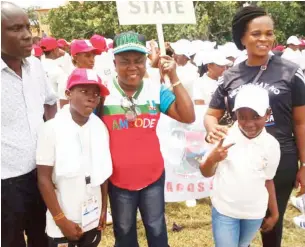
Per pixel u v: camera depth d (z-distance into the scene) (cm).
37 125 262
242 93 258
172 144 466
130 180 267
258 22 271
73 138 249
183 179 472
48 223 260
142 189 273
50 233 259
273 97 273
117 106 266
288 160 284
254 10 275
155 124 275
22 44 241
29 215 273
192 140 468
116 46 257
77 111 248
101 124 263
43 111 279
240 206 264
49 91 293
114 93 268
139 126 267
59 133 246
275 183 289
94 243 273
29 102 258
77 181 249
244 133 265
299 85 275
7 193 251
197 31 1672
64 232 250
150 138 272
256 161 262
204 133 470
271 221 283
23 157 252
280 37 1922
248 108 252
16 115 248
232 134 269
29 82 260
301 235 436
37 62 278
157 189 274
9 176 250
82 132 254
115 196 271
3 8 238
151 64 296
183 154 468
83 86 243
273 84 275
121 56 255
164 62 274
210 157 256
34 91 264
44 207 280
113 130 267
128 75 257
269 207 282
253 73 284
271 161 266
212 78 513
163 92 278
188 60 640
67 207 251
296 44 963
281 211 298
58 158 244
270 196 279
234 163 263
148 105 271
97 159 254
